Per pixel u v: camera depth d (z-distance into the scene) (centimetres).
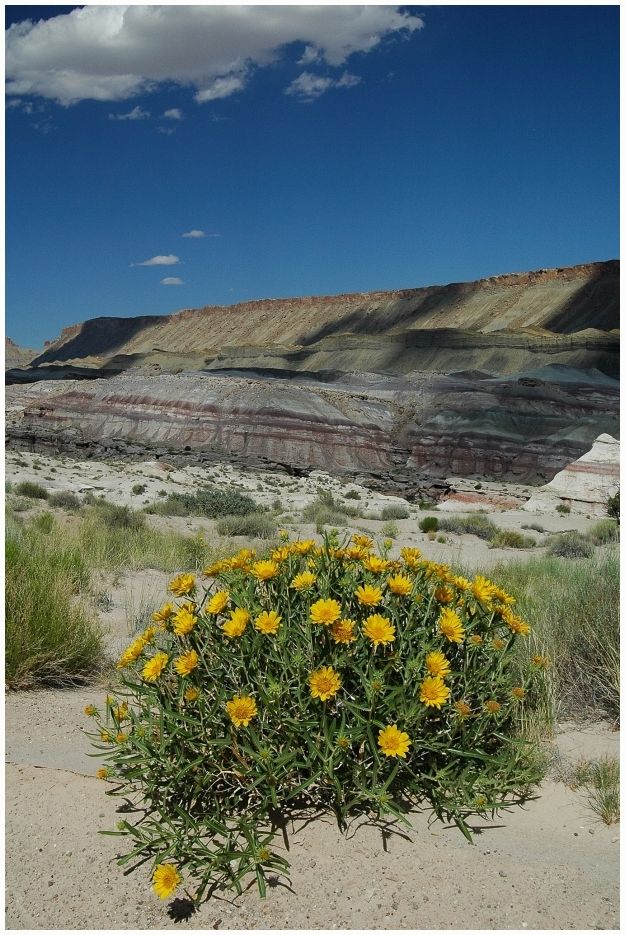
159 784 382
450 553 1930
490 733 413
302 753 366
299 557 434
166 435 9794
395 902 316
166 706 378
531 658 525
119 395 10594
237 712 354
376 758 364
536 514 4097
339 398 10425
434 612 414
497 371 19325
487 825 383
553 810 398
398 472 9100
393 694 366
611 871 340
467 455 9119
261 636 379
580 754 454
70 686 591
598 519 3769
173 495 3156
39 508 2209
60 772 425
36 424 10938
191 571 1158
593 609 615
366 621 373
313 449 9338
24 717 513
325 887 328
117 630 741
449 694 368
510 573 1140
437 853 352
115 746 462
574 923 301
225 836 348
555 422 9681
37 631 598
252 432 9438
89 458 8131
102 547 1189
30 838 365
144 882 336
